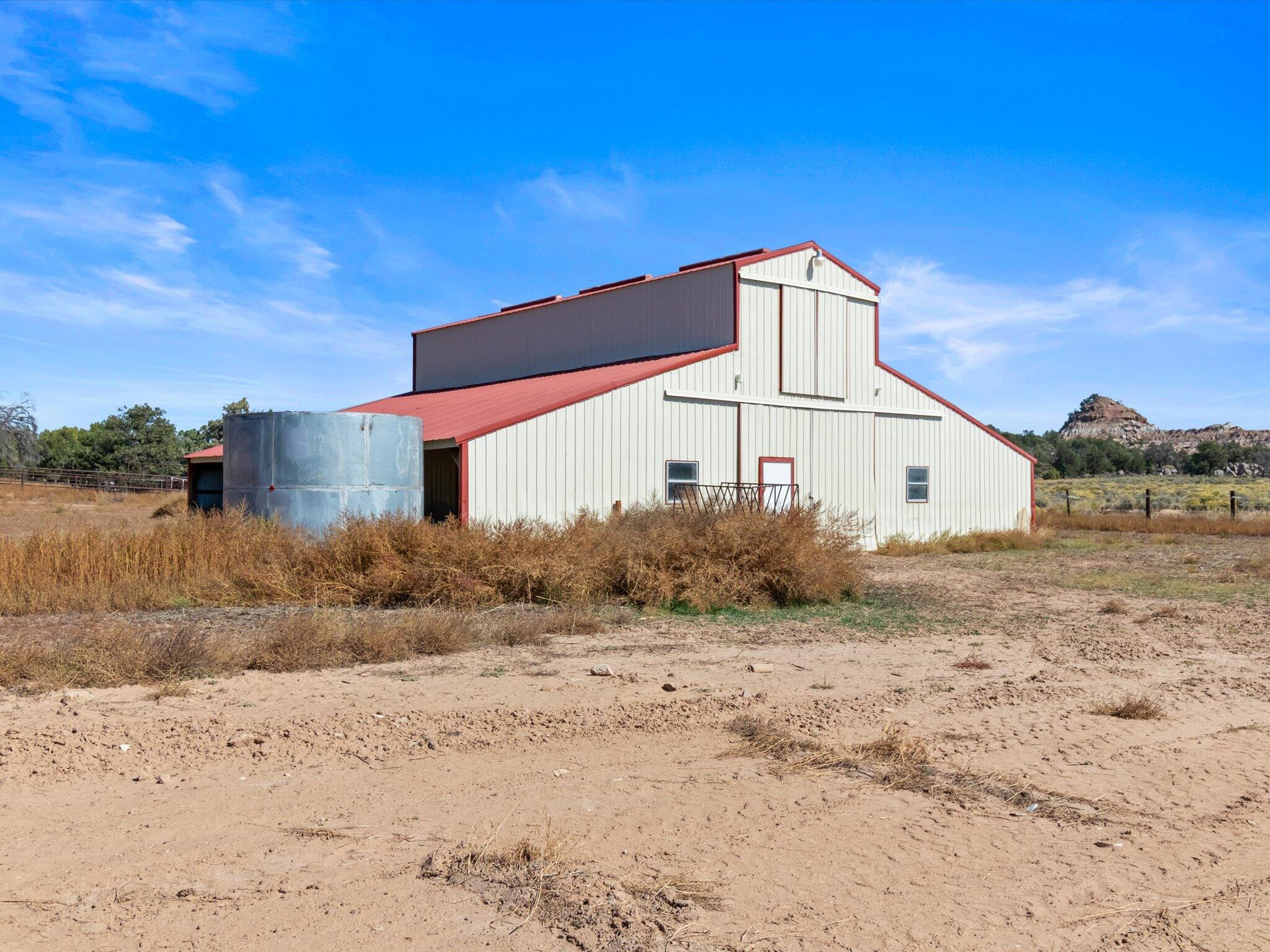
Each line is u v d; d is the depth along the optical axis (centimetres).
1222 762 689
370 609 1347
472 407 2448
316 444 1805
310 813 560
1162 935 423
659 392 2262
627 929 420
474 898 450
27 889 452
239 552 1552
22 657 898
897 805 590
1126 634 1249
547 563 1463
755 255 2495
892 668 1019
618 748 707
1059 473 11412
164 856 495
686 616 1384
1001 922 434
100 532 1590
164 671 913
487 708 808
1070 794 613
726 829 545
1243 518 3919
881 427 2773
